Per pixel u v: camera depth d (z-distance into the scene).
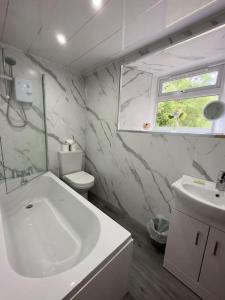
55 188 1.92
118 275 0.98
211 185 1.23
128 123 2.07
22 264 1.16
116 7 1.07
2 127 1.76
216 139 1.21
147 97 2.13
